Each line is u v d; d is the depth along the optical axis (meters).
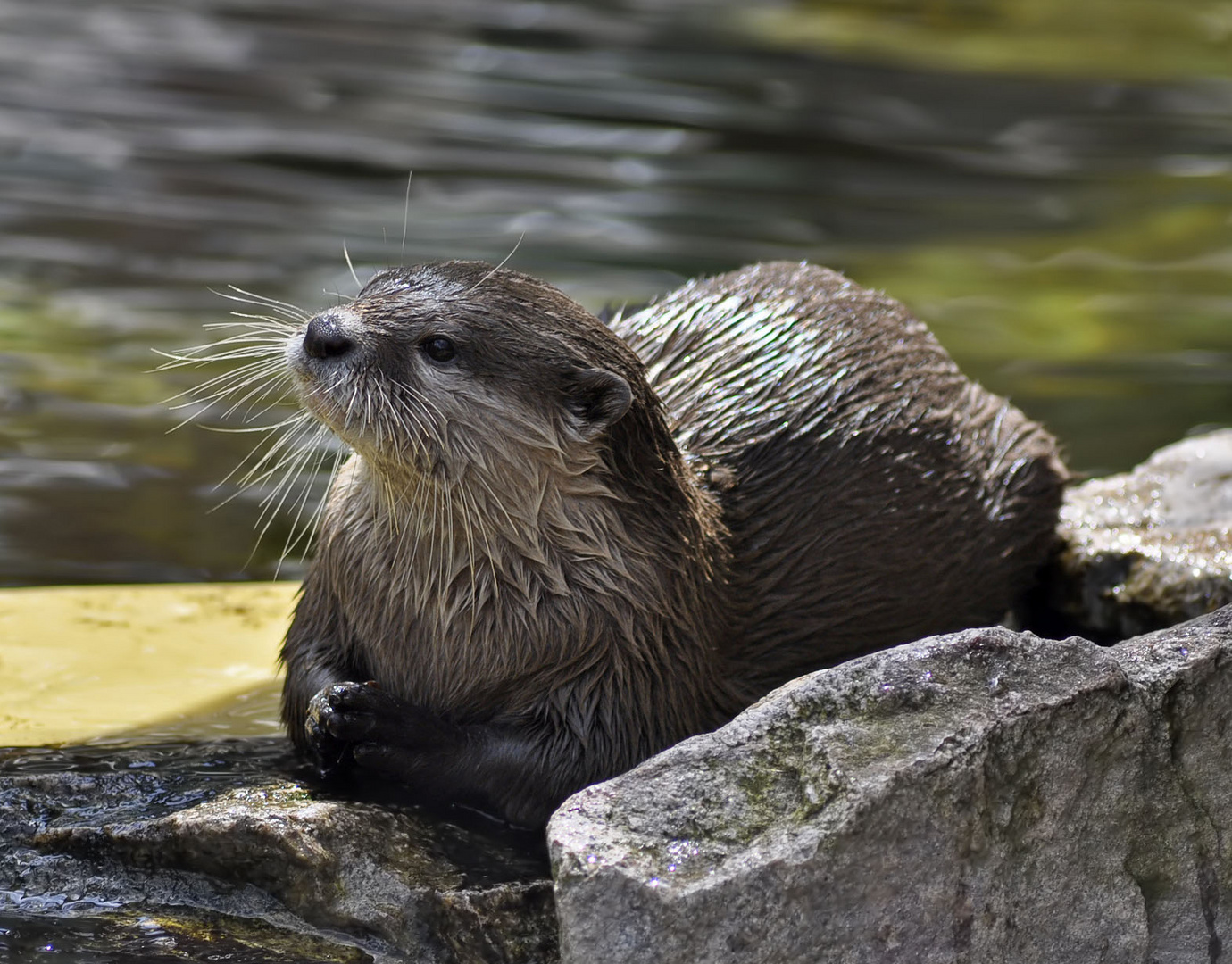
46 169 45.94
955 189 49.31
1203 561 23.34
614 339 18.31
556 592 17.69
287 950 15.17
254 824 15.69
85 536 27.89
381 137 50.22
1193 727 14.80
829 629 20.20
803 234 44.69
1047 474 23.41
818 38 64.38
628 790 13.74
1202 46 66.88
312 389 17.42
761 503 20.03
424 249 41.53
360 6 64.75
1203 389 35.97
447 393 17.31
